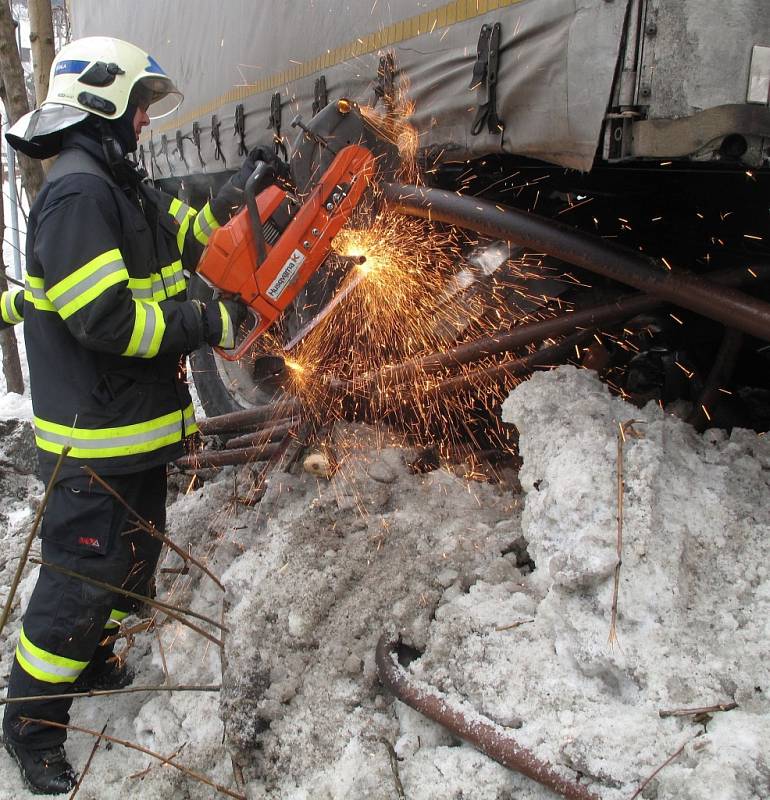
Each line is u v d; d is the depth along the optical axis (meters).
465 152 2.45
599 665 1.74
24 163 5.20
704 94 1.74
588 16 1.90
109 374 2.14
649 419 2.28
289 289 2.45
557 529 2.03
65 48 2.21
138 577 2.49
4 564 3.35
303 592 2.26
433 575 2.20
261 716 2.10
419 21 2.59
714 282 2.07
